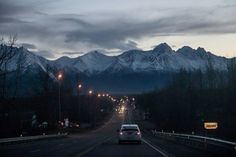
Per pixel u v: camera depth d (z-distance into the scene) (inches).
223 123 2733.8
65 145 2053.4
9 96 3567.9
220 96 4377.5
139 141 2095.2
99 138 3026.6
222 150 1334.9
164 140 2664.9
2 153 1509.6
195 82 5285.4
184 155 1374.3
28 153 1504.7
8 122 3654.0
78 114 5723.4
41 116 4896.7
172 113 4884.4
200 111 4618.6
